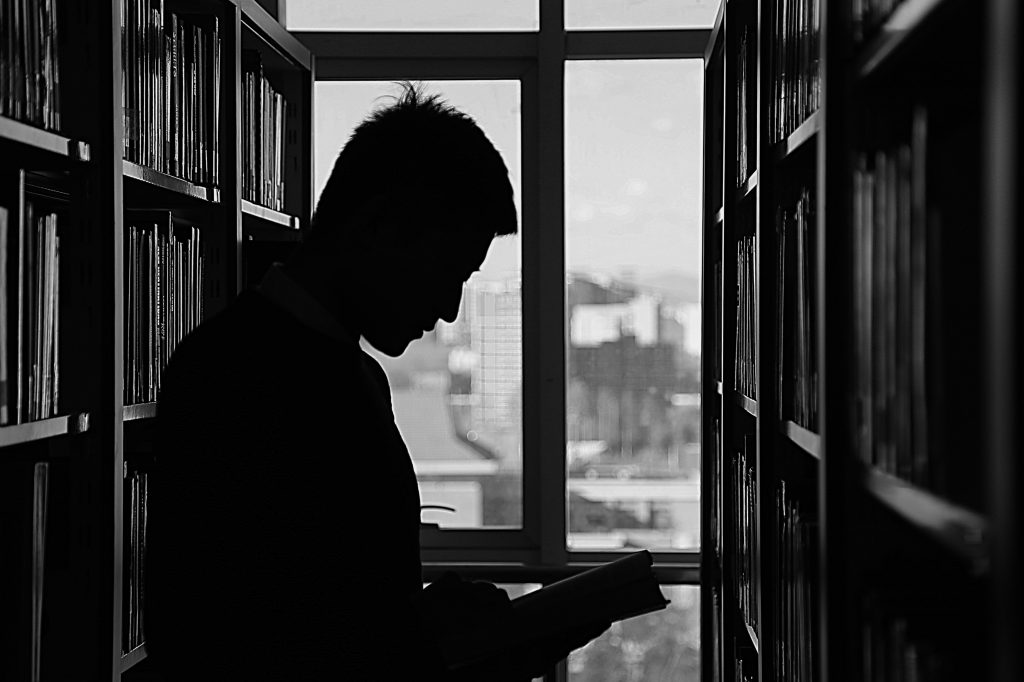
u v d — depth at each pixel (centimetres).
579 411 297
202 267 209
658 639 291
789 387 148
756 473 169
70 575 150
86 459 150
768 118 160
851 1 104
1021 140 55
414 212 136
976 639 83
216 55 209
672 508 297
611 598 131
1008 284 55
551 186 293
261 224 253
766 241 160
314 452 125
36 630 135
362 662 125
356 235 137
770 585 159
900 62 86
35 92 135
